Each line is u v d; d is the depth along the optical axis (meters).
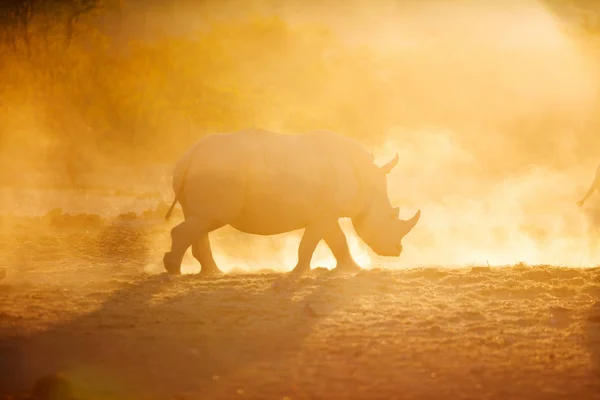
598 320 39.59
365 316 39.50
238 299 42.75
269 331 36.62
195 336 35.69
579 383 30.41
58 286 46.25
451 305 42.09
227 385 29.66
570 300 43.91
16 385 29.39
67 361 32.16
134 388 29.23
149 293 44.16
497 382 30.39
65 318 38.53
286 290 45.03
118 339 35.16
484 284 46.97
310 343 34.91
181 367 31.59
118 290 44.94
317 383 29.94
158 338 35.38
